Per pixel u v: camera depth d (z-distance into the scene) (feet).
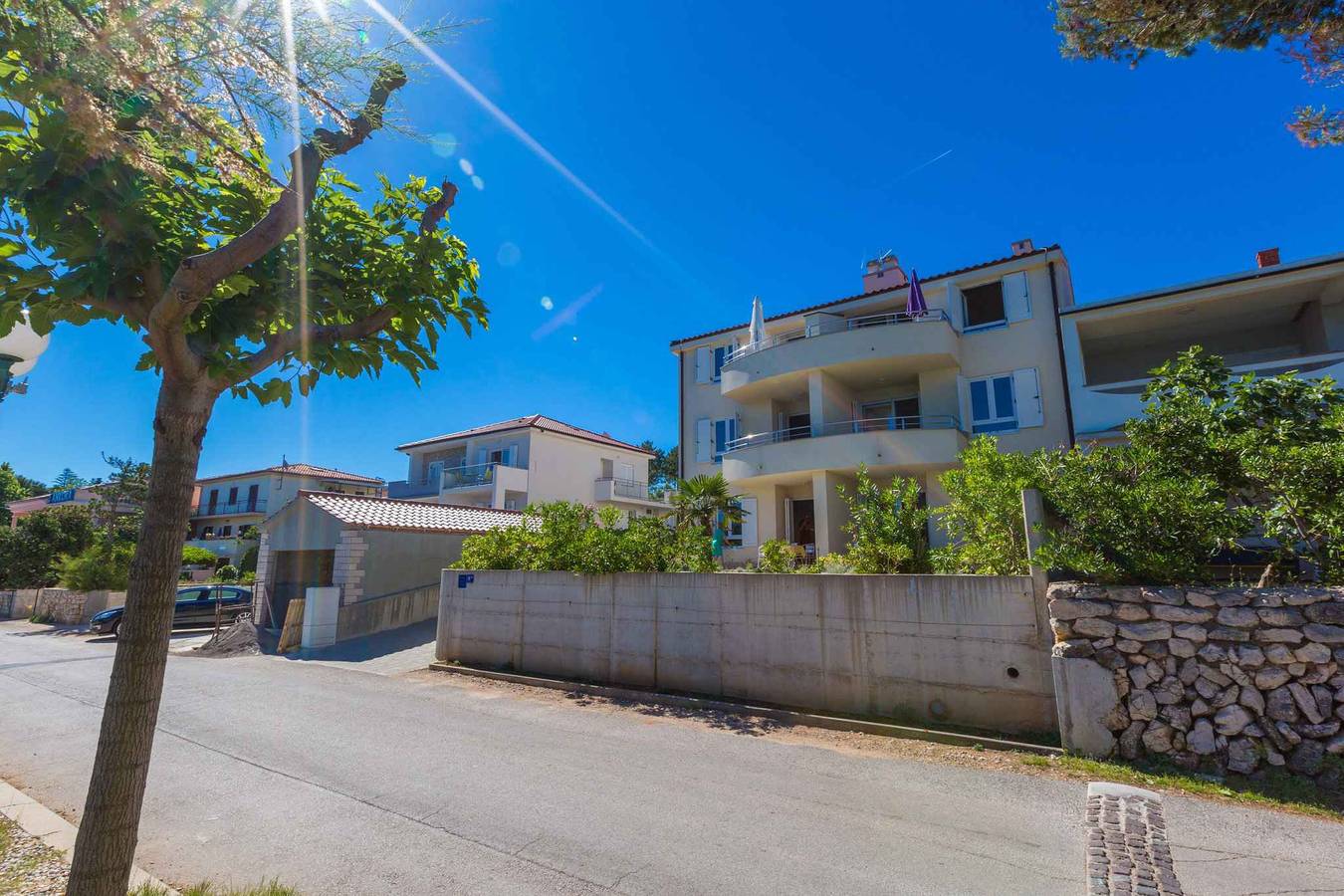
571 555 39.14
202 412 9.29
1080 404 51.47
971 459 30.04
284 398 11.09
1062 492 24.45
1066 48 22.58
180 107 8.75
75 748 24.00
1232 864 14.19
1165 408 24.17
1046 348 55.31
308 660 46.55
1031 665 23.88
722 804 18.11
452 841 15.66
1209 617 20.25
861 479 34.12
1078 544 23.59
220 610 68.69
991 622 24.81
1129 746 20.61
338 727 26.96
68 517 105.19
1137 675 20.92
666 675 33.22
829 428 58.95
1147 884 12.96
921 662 26.03
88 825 8.07
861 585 27.78
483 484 103.71
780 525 63.41
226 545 140.87
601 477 120.57
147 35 8.13
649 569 36.60
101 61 7.95
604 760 22.36
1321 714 18.28
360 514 61.36
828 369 58.95
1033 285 56.95
